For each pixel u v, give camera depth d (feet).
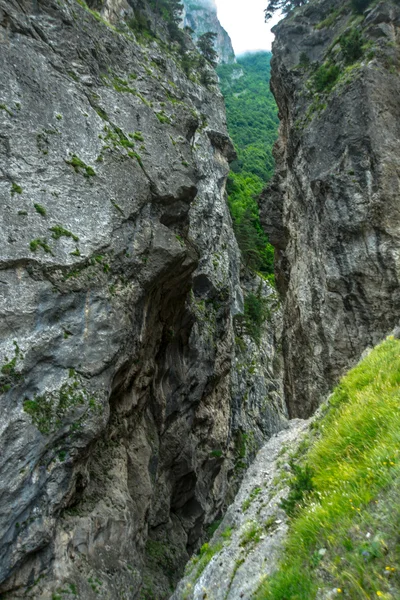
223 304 97.25
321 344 66.28
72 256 40.01
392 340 34.73
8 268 36.47
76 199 42.93
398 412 21.36
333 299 62.34
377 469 17.48
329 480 19.99
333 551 15.10
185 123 62.80
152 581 52.11
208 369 83.05
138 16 112.47
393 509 14.46
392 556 12.90
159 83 64.18
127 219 46.19
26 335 35.45
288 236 86.33
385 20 71.00
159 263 48.14
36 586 30.71
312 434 31.37
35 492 32.01
